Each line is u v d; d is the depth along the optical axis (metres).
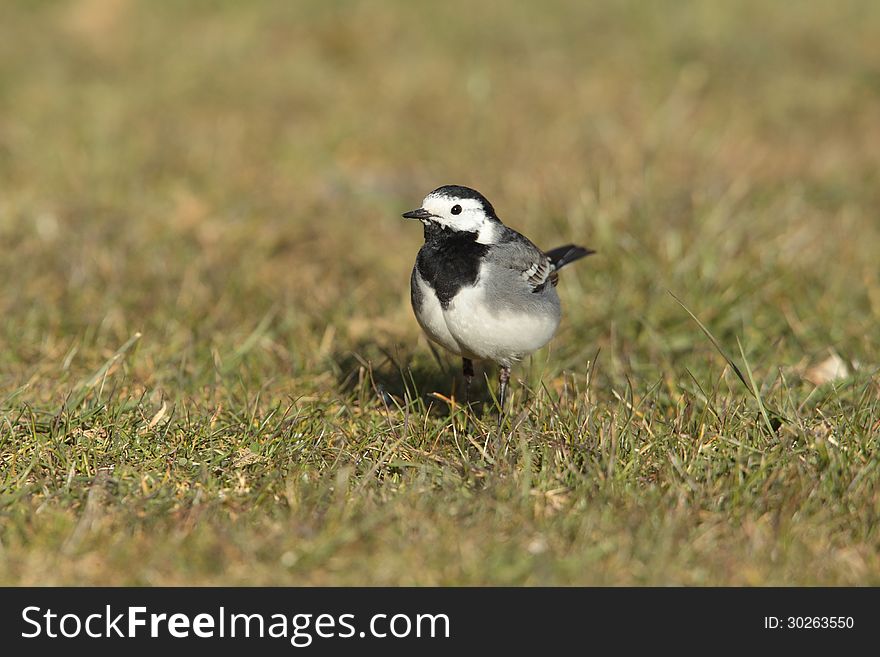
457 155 19.38
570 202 15.98
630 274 13.70
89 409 10.27
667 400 10.75
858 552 8.28
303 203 17.00
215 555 8.06
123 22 26.27
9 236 15.09
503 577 7.93
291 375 11.79
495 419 10.54
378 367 11.85
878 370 10.84
